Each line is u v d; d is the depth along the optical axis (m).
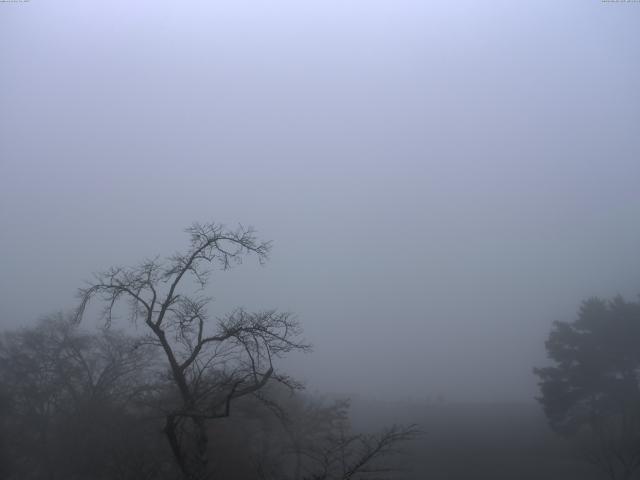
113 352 30.38
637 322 42.97
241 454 21.38
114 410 25.36
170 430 14.84
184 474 14.84
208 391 15.99
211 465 19.56
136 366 29.62
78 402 27.39
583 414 43.41
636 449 31.97
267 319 15.98
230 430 21.61
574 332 45.72
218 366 17.73
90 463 24.08
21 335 31.20
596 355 43.25
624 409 40.50
